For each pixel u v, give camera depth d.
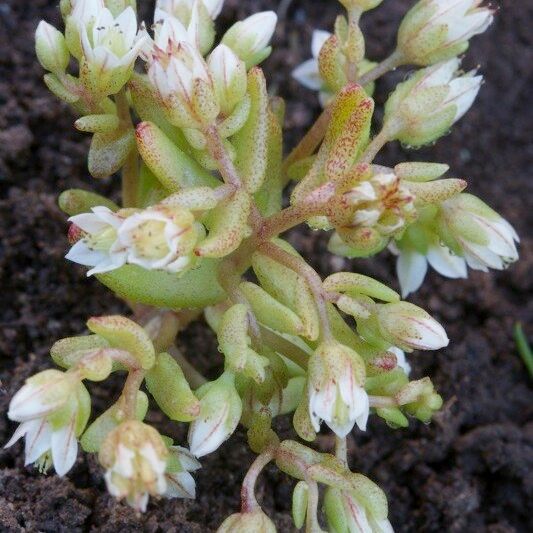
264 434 0.05
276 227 0.06
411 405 0.06
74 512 0.06
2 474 0.06
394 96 0.06
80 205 0.06
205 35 0.06
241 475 0.07
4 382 0.07
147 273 0.06
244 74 0.05
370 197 0.05
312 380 0.05
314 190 0.05
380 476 0.07
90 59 0.06
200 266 0.06
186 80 0.05
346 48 0.06
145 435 0.05
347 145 0.05
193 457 0.05
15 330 0.07
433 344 0.05
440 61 0.07
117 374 0.07
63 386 0.05
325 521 0.07
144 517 0.06
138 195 0.07
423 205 0.06
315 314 0.05
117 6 0.06
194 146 0.06
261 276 0.06
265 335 0.06
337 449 0.06
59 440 0.05
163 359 0.05
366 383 0.06
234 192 0.05
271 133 0.06
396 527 0.07
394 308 0.05
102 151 0.06
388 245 0.07
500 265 0.06
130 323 0.05
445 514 0.07
